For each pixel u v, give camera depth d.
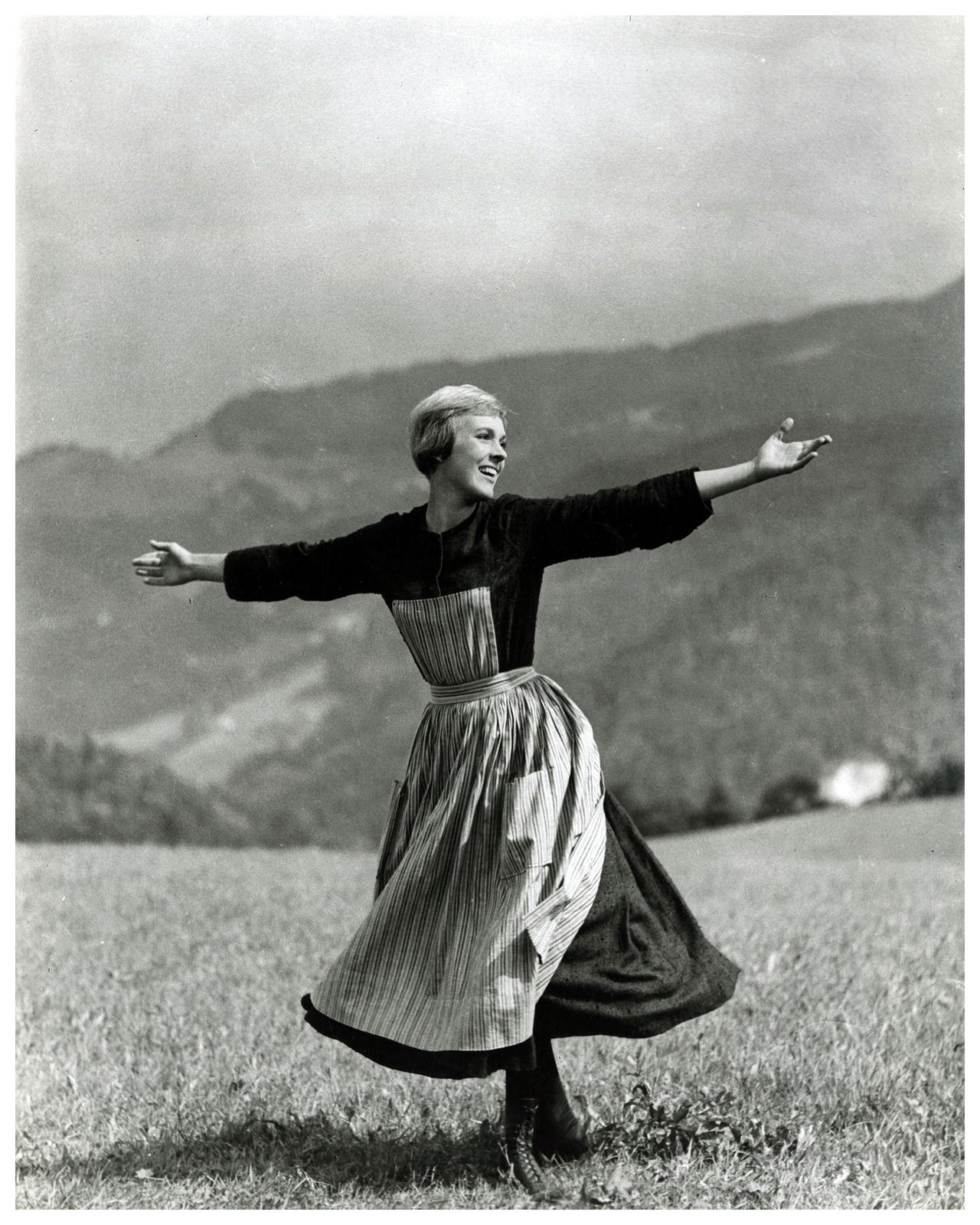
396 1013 3.56
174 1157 3.93
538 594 3.77
